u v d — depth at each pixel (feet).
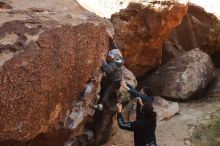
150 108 20.49
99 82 22.02
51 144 19.52
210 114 30.22
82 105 20.88
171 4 30.19
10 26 17.88
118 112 21.30
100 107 22.04
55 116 18.72
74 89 19.95
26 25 18.21
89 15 22.09
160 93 33.58
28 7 20.66
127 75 28.02
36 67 16.88
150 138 20.56
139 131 20.47
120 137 26.08
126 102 26.84
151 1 29.76
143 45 31.99
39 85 17.02
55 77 17.99
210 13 39.29
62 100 19.01
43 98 17.38
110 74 22.71
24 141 16.92
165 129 27.94
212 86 35.83
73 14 21.21
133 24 30.27
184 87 33.17
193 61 35.09
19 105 16.19
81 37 19.75
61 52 18.31
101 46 21.79
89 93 21.03
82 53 19.89
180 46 39.19
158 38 32.50
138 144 20.75
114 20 30.07
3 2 20.70
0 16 18.75
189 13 39.63
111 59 22.75
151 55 33.65
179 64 34.94
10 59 16.17
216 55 40.73
